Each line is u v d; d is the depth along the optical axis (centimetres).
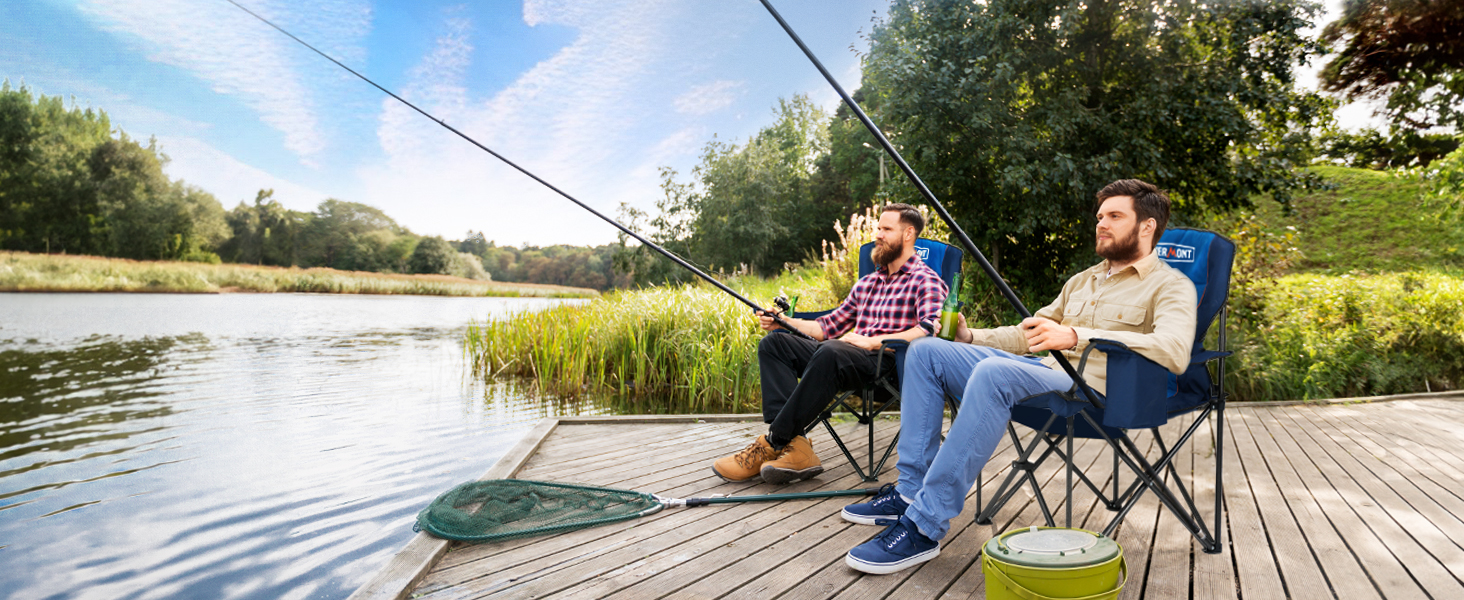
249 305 2134
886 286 241
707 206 2341
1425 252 1063
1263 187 645
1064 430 163
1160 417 144
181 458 331
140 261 3869
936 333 187
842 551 172
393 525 238
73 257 3684
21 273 3372
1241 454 290
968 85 607
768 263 2427
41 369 658
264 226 4275
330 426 411
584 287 3831
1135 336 147
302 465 319
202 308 1891
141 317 1486
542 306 810
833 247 620
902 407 177
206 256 4062
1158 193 174
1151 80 633
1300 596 144
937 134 637
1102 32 655
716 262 2273
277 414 448
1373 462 274
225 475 302
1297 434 338
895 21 691
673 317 585
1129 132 622
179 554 212
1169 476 250
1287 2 629
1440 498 221
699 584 152
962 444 156
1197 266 170
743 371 498
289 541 223
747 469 236
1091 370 171
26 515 248
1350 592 146
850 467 260
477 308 2144
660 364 559
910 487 172
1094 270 189
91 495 272
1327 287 641
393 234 4488
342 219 4434
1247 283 606
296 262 4356
